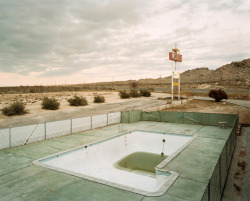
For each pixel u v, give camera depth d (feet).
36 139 46.52
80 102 134.92
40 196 22.04
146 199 21.02
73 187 24.07
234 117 62.03
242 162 37.81
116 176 39.99
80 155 41.11
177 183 25.29
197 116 67.62
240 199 25.30
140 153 55.42
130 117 72.28
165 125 67.46
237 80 522.88
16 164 31.91
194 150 39.93
